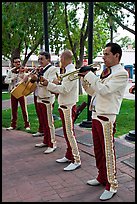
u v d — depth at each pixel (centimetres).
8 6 974
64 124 445
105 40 1714
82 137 618
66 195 358
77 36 1550
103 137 349
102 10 1099
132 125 747
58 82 443
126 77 333
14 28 1069
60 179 409
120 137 625
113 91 329
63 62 431
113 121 347
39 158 505
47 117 532
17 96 670
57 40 1583
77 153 448
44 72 503
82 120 802
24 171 443
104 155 354
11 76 713
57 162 479
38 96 537
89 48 673
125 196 351
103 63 366
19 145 589
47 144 569
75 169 443
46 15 812
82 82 365
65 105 438
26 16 1142
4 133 696
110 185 352
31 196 357
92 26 670
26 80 638
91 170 438
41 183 396
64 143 591
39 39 1463
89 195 357
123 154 503
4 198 351
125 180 397
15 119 738
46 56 507
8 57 1961
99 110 346
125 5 983
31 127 748
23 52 2069
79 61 1509
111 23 1082
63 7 1377
